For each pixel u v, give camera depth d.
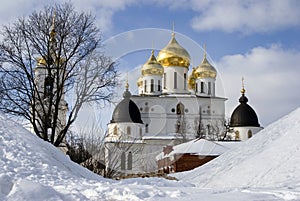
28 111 16.42
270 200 4.88
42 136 16.27
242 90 42.72
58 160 8.61
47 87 16.83
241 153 13.23
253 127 41.06
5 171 6.66
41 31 16.70
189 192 5.64
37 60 17.11
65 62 16.64
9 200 4.91
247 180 10.41
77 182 6.56
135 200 4.99
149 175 12.34
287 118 14.16
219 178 11.56
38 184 5.35
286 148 11.32
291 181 8.77
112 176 13.50
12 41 16.39
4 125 9.04
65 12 17.22
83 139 14.73
